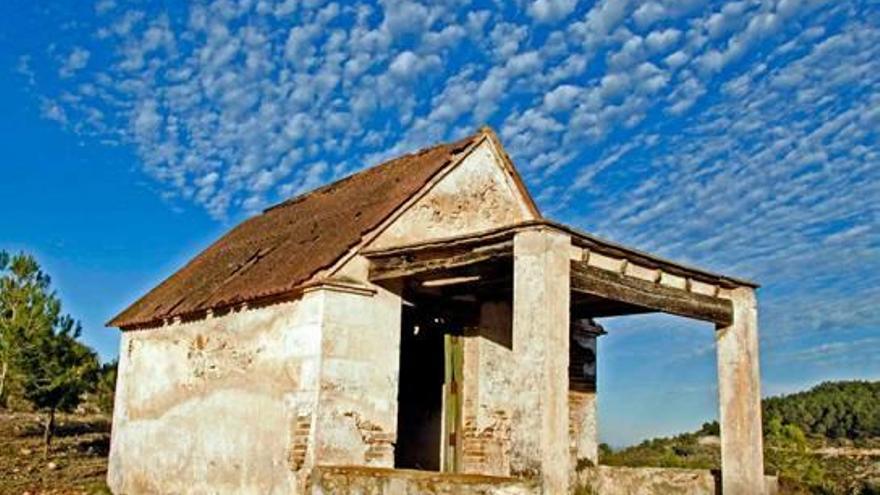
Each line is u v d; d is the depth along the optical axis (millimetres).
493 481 8352
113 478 15383
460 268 10547
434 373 13188
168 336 14367
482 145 12969
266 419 11312
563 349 8812
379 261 11102
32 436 22281
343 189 15484
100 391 23891
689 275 10797
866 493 13234
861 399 28375
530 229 9102
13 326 19109
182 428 13375
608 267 9922
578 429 14445
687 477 11445
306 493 10297
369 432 10797
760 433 10969
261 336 11789
